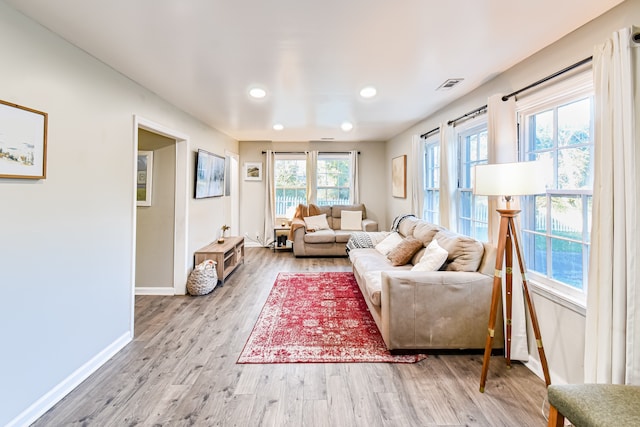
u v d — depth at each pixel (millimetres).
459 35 1981
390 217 6344
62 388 1942
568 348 1951
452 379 2102
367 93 3168
